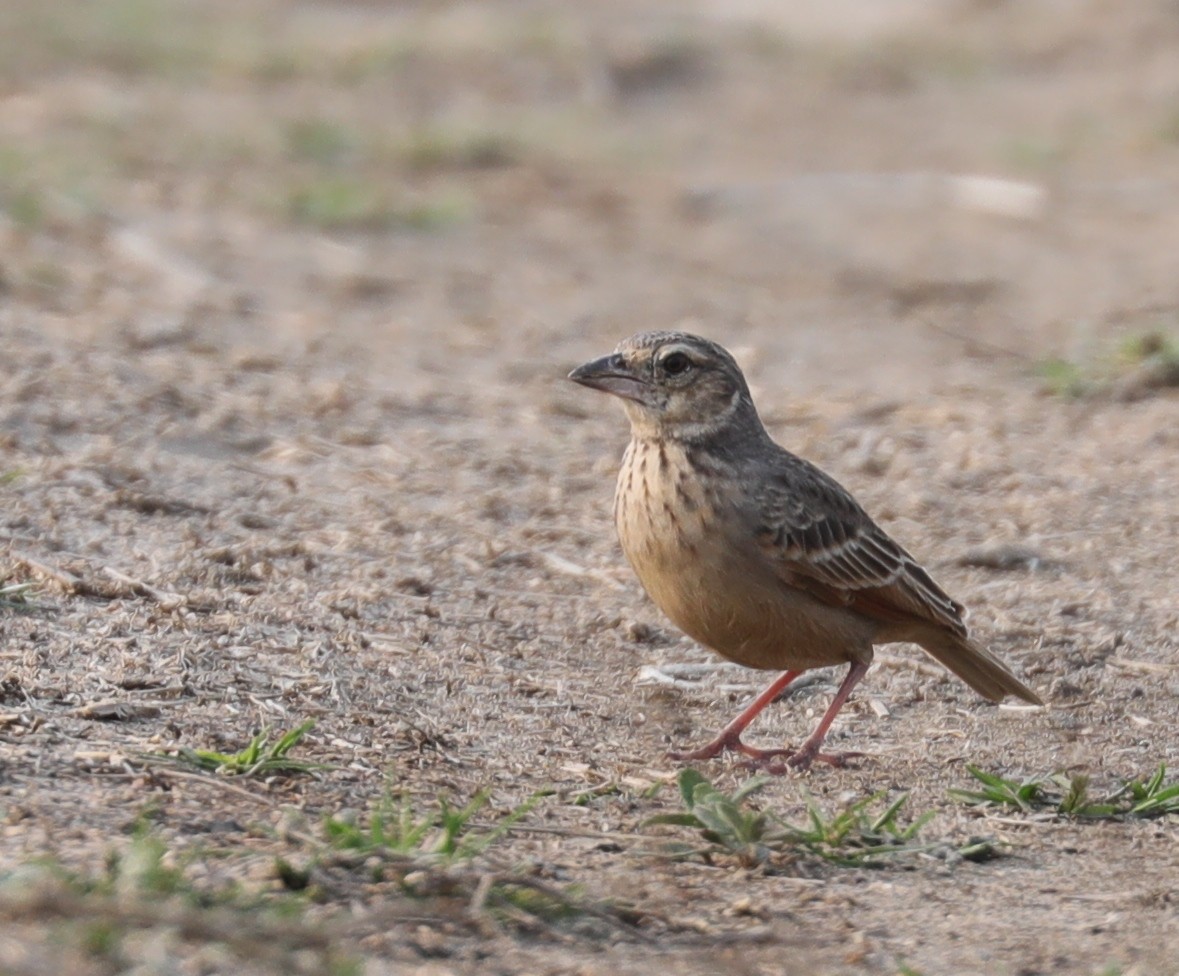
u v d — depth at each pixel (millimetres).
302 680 10031
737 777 9531
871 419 17297
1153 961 7164
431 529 13438
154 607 10875
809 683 11172
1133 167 30172
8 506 12586
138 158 26016
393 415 16438
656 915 7301
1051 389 18406
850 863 8219
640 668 11211
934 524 14352
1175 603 12711
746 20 40719
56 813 7508
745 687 11070
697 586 9719
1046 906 7832
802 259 24547
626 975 6621
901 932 7398
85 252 20953
